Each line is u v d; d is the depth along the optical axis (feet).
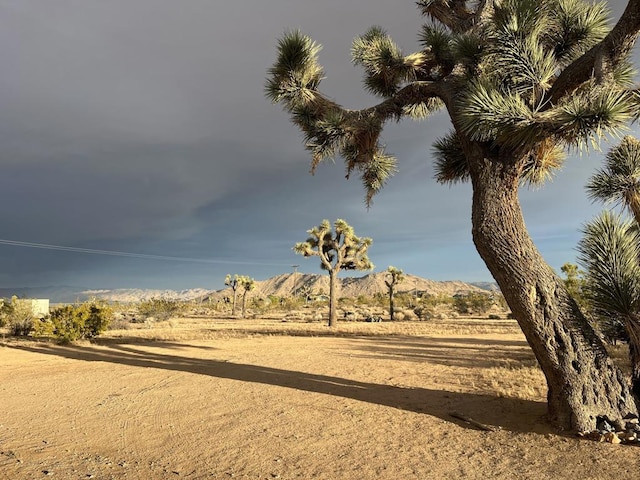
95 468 15.28
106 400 25.93
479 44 21.16
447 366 36.86
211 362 40.75
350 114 26.45
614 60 16.90
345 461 15.84
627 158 21.84
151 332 79.20
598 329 22.39
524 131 16.15
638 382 18.92
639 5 16.01
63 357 44.98
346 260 95.09
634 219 21.59
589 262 19.22
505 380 29.14
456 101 21.25
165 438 18.78
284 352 48.21
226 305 252.01
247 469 15.17
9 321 74.28
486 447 16.78
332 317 93.40
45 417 22.35
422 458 15.96
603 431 16.65
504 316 142.00
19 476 14.44
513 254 18.19
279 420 21.18
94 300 69.62
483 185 19.10
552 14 22.20
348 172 32.48
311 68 27.30
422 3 28.27
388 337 68.80
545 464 14.78
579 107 15.03
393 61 27.45
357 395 26.04
